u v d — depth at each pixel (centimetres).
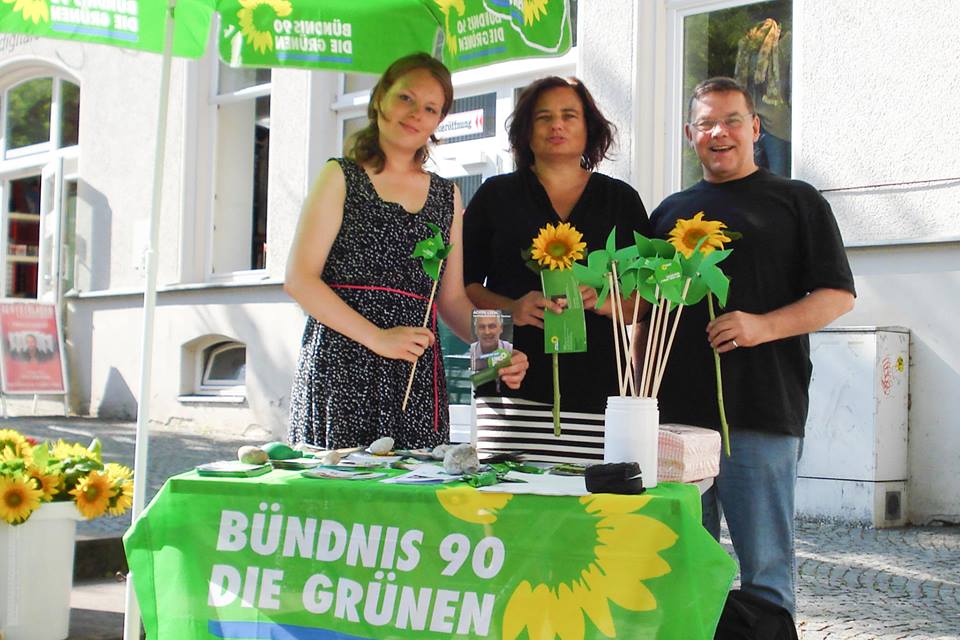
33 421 1023
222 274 985
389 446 281
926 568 482
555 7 328
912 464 593
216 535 244
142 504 312
